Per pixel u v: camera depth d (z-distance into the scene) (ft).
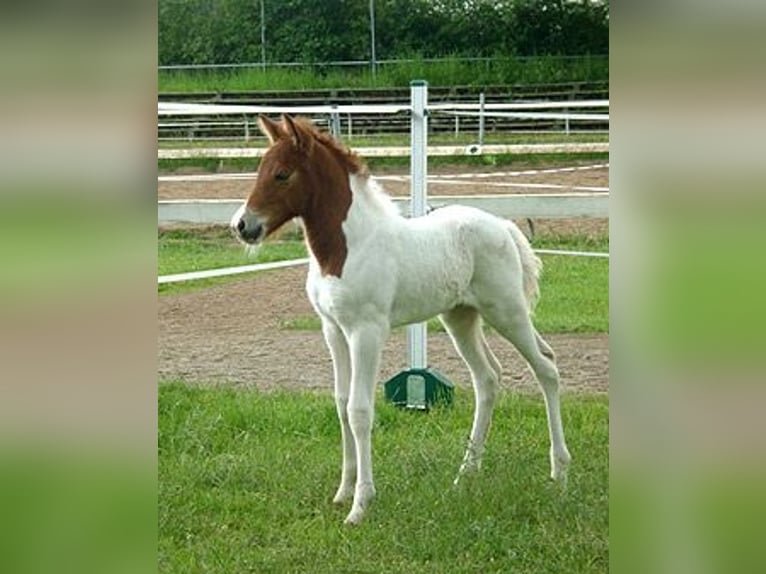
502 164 69.36
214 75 118.83
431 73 112.98
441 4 129.39
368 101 100.73
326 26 131.03
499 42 126.31
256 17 133.28
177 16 135.23
